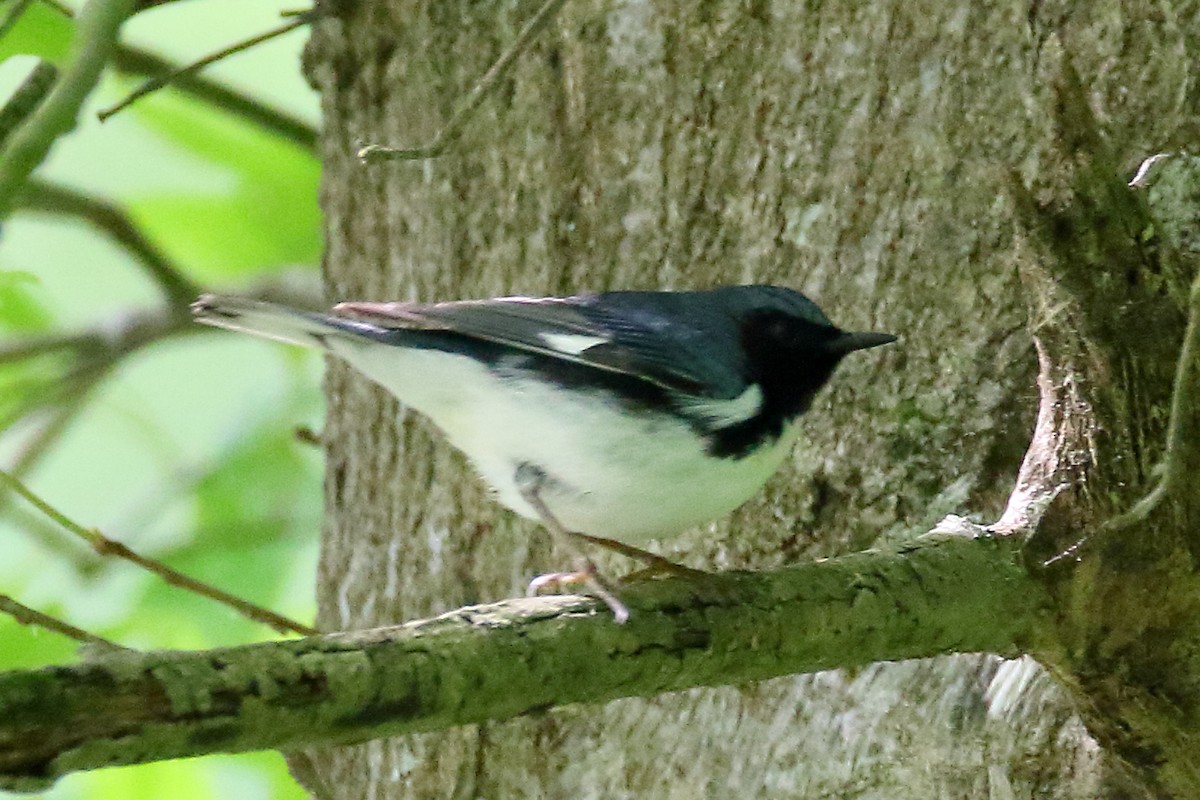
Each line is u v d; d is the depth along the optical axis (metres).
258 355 17.91
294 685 5.35
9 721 4.76
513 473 8.30
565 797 9.65
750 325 8.48
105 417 17.56
